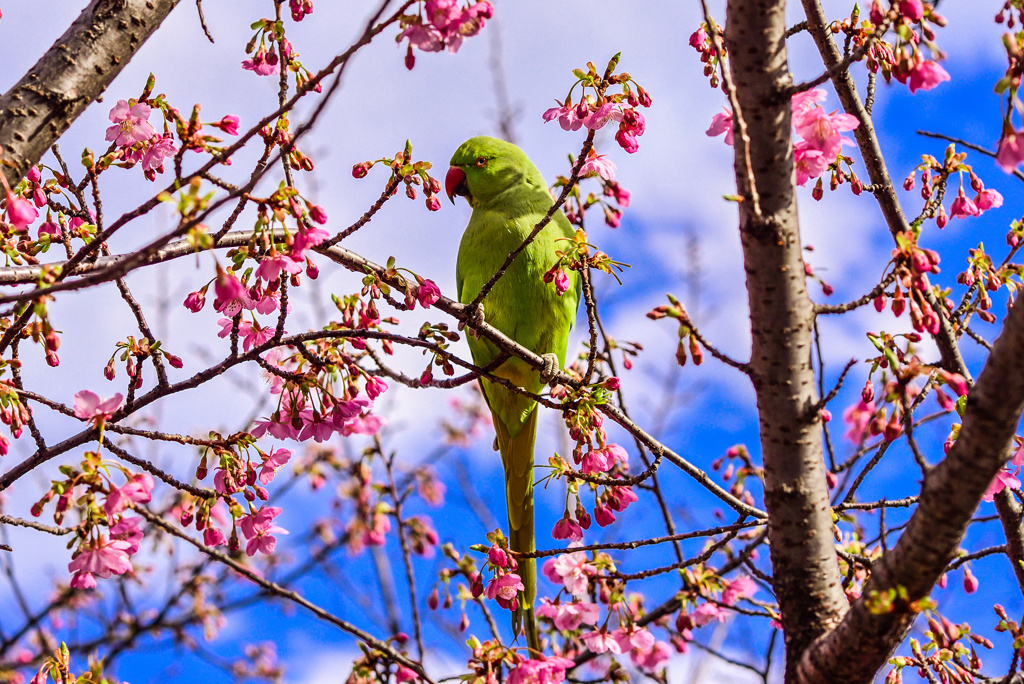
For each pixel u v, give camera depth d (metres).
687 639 3.71
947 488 2.08
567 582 3.25
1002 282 3.03
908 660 2.96
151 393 2.70
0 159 2.33
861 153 3.22
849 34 3.17
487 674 3.02
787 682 2.46
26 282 2.80
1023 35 2.46
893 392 2.35
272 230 2.56
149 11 2.80
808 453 2.48
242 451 2.80
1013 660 2.90
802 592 2.48
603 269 3.12
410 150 2.81
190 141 2.35
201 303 2.76
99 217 2.80
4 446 2.83
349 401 2.94
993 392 2.01
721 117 2.60
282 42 2.73
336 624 3.19
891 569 2.19
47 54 2.67
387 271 2.96
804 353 2.46
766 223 2.38
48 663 2.94
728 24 2.39
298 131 2.16
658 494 4.06
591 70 2.97
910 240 2.43
